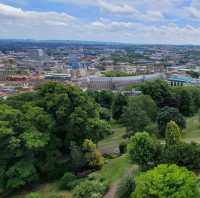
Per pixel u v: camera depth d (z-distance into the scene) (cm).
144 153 8650
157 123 13250
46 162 9444
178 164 8256
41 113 9894
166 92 16625
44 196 8481
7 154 9044
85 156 9569
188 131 13650
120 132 14400
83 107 10375
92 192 7750
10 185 8694
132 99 14988
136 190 6278
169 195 5869
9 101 11688
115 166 9512
